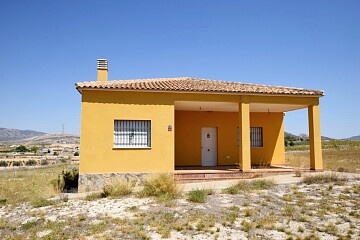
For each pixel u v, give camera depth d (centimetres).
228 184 1367
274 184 1302
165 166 1494
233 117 2044
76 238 741
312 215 866
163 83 1677
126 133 1498
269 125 2106
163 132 1507
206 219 838
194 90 1524
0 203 1275
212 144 2011
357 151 4334
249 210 890
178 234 739
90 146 1436
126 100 1485
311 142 1688
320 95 1677
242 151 1575
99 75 1845
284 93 1617
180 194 1153
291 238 694
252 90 1598
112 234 754
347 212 888
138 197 1143
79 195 1309
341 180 1353
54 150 10406
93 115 1451
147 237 722
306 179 1348
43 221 914
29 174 2816
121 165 1457
